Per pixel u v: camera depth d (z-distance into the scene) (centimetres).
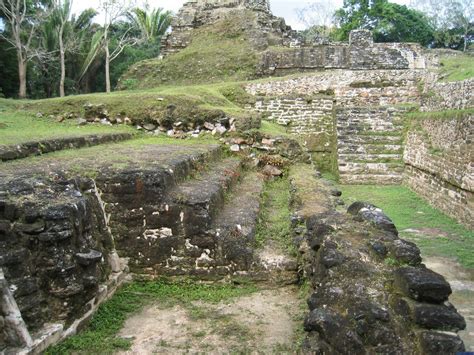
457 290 522
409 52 1678
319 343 260
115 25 3009
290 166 871
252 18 1902
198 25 2028
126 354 329
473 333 416
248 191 659
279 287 452
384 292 268
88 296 368
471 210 775
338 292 276
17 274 319
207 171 649
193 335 359
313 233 362
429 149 1009
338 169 1212
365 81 1441
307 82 1443
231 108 1055
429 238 725
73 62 2616
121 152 623
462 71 1325
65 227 339
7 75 2180
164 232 457
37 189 371
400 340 241
